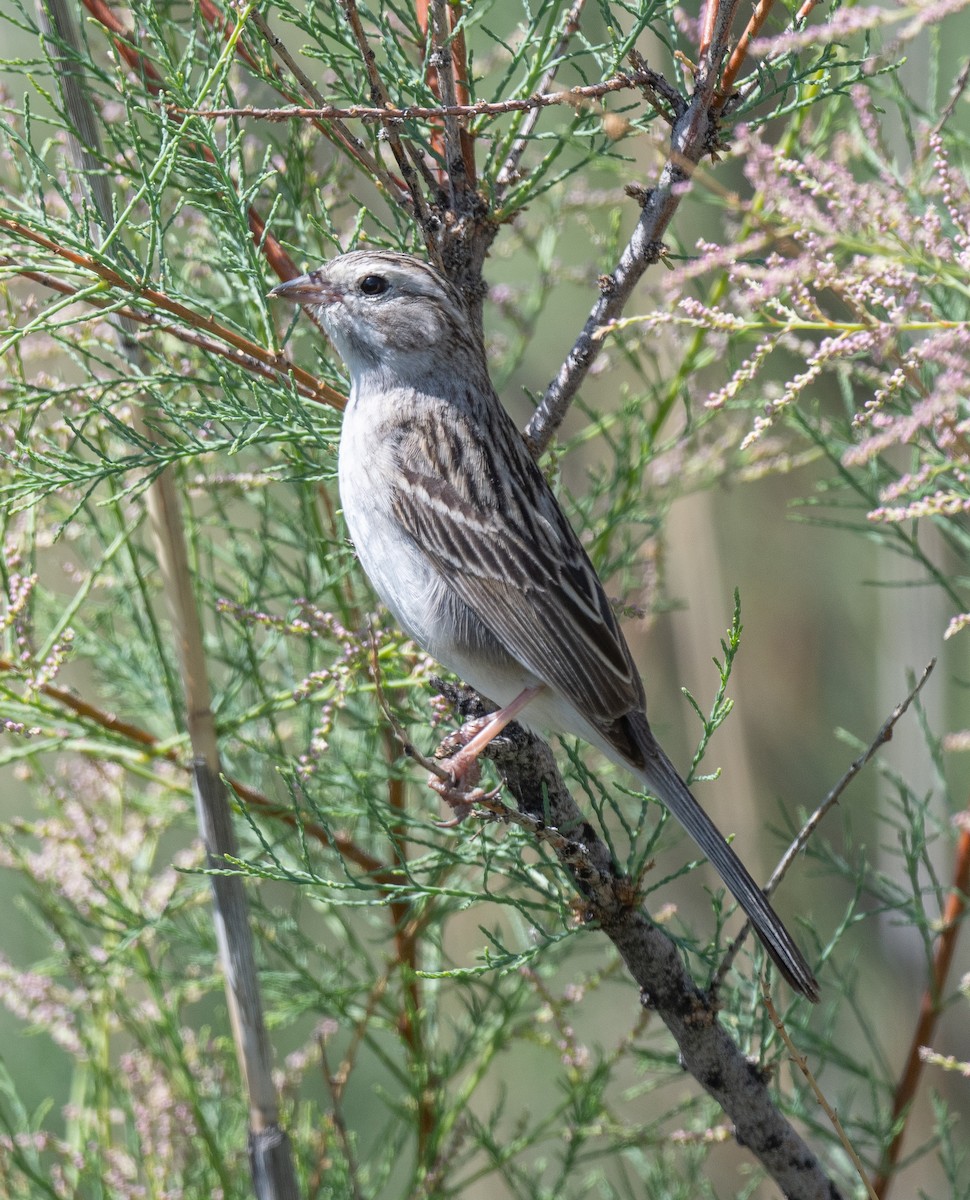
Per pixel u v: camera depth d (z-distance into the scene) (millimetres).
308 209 9539
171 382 8195
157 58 7953
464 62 8258
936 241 6613
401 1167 13719
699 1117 11594
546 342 14711
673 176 7438
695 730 14203
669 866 14891
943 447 7277
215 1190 10195
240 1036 8898
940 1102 9969
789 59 7570
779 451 11336
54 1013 10109
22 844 12641
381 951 11438
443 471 8547
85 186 8227
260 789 11070
